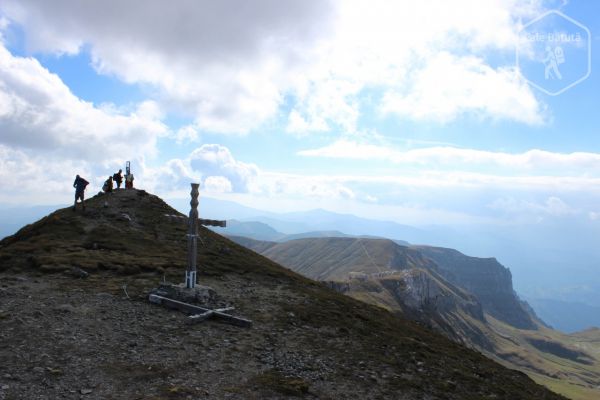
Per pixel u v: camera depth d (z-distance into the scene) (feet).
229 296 76.59
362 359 56.90
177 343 51.16
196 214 70.13
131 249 100.17
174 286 68.80
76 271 75.72
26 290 64.64
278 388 42.68
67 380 38.40
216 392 39.96
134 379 40.32
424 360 64.08
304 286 100.07
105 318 56.18
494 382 67.10
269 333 60.03
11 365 39.73
